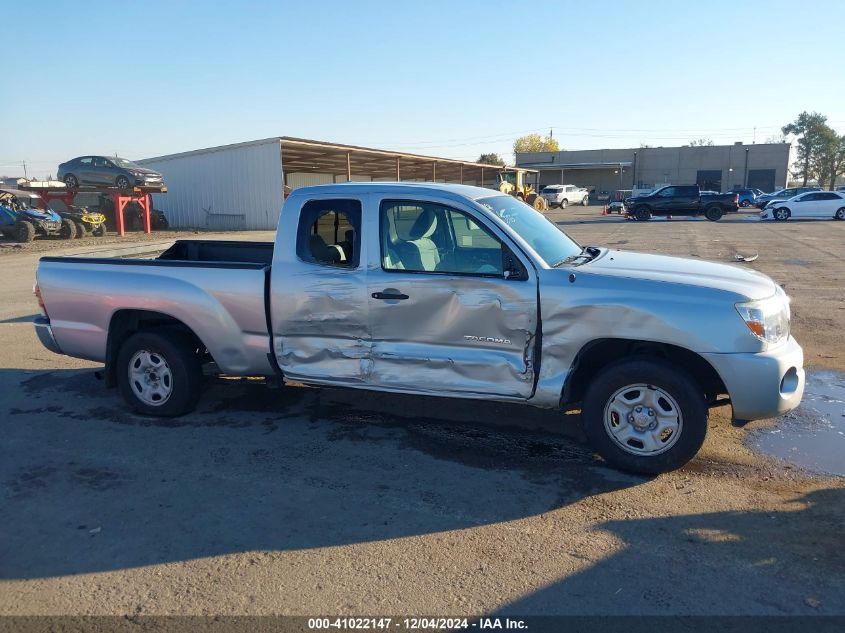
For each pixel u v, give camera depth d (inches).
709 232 994.1
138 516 156.9
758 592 123.8
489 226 178.2
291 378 203.8
